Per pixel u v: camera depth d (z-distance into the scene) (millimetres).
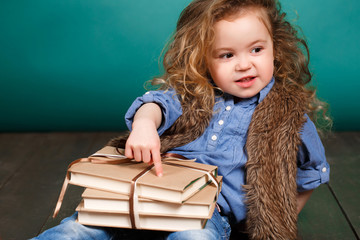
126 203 966
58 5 2268
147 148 1007
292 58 1340
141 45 2301
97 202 979
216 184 1017
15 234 1381
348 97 2318
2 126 2531
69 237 1010
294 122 1173
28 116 2492
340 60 2258
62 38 2311
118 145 1293
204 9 1249
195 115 1255
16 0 2275
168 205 959
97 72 2363
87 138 2426
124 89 2393
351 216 1461
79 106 2455
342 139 2285
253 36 1161
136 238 1159
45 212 1528
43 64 2359
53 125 2531
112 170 1010
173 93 1283
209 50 1204
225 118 1238
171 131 1287
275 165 1153
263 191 1143
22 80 2391
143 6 2254
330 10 2209
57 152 2184
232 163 1193
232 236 1284
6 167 1976
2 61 2359
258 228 1146
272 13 1276
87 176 1006
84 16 2273
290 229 1148
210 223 1066
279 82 1262
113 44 2309
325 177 1289
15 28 2305
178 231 982
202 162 1213
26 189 1726
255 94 1220
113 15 2270
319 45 2246
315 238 1328
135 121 1084
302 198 1326
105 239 1056
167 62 1386
